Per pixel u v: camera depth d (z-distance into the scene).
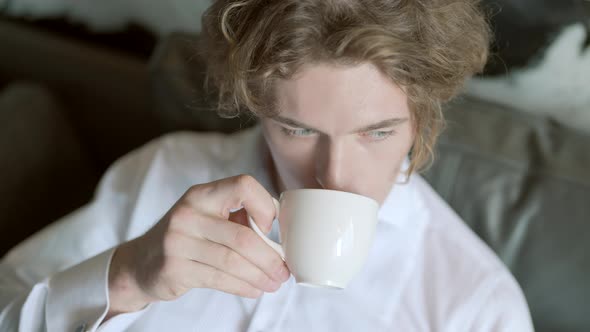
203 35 0.93
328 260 0.73
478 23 0.87
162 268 0.79
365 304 1.05
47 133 1.59
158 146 1.24
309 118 0.75
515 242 1.09
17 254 1.18
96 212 1.21
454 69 0.81
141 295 0.90
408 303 1.06
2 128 1.50
